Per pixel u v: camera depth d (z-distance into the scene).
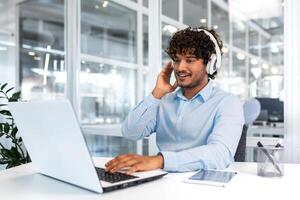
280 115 2.24
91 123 3.17
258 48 2.48
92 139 3.09
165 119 1.55
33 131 0.96
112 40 3.09
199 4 2.77
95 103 3.16
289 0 2.12
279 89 2.26
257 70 2.46
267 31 2.41
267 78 2.36
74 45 3.22
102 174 1.00
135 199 0.81
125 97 2.99
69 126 0.80
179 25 2.75
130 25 2.96
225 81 2.60
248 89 2.50
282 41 2.20
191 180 0.98
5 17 3.59
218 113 1.40
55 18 3.40
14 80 3.62
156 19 2.72
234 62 2.61
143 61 2.85
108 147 2.96
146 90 2.80
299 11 2.09
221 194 0.86
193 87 1.46
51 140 0.90
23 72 3.61
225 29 2.69
